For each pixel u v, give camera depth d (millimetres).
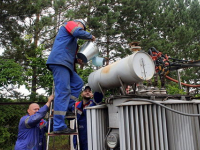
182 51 18906
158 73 3377
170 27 19359
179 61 4750
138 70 2555
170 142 2590
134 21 17859
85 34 2979
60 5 13477
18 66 7656
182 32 18234
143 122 2443
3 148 6773
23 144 3381
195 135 2828
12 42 11133
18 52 10711
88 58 3207
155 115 2539
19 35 11789
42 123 3605
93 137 2885
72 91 3275
